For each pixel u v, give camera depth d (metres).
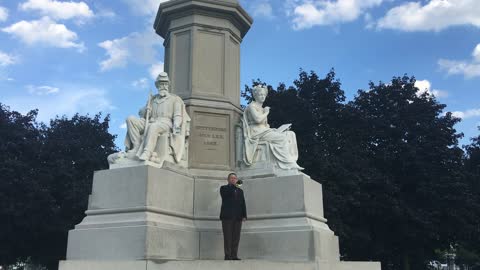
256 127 10.76
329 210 23.69
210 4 11.42
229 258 8.45
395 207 25.33
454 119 28.83
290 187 9.53
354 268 9.12
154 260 7.43
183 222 9.40
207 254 9.50
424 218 25.66
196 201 9.95
